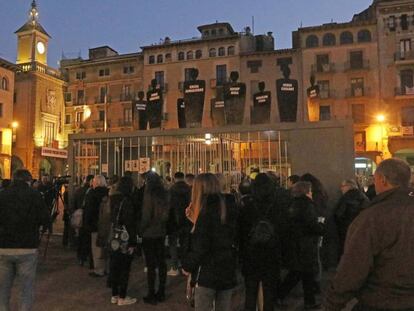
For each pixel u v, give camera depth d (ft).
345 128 28.81
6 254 15.26
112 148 37.93
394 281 7.41
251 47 160.15
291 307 18.94
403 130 128.16
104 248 23.21
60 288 22.06
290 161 29.99
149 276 19.44
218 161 34.88
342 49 139.44
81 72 173.27
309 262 17.74
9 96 131.85
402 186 7.94
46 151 127.44
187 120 37.04
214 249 12.19
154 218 19.30
